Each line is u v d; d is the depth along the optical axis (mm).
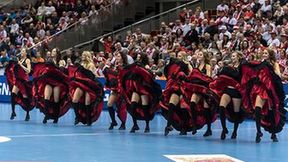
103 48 34812
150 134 18891
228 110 17547
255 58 21141
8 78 22953
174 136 18422
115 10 39094
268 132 19141
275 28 28094
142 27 36000
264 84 16719
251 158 14188
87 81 20891
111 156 14250
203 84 17984
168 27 34375
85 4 41156
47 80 21469
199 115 18375
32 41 37625
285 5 30000
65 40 35875
